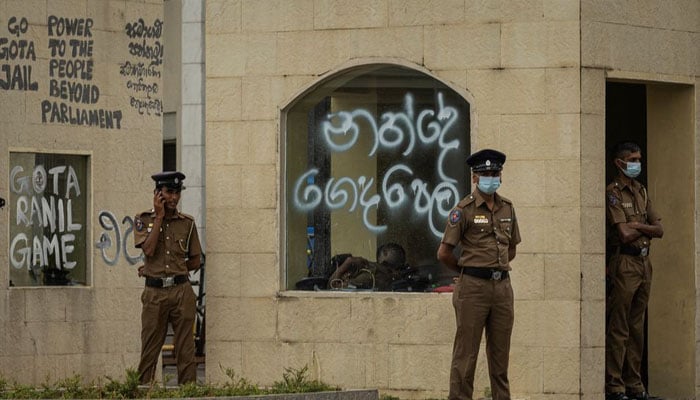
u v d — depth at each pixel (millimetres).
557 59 16719
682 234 17656
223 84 17891
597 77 16781
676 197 17703
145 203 19250
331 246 17688
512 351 16766
